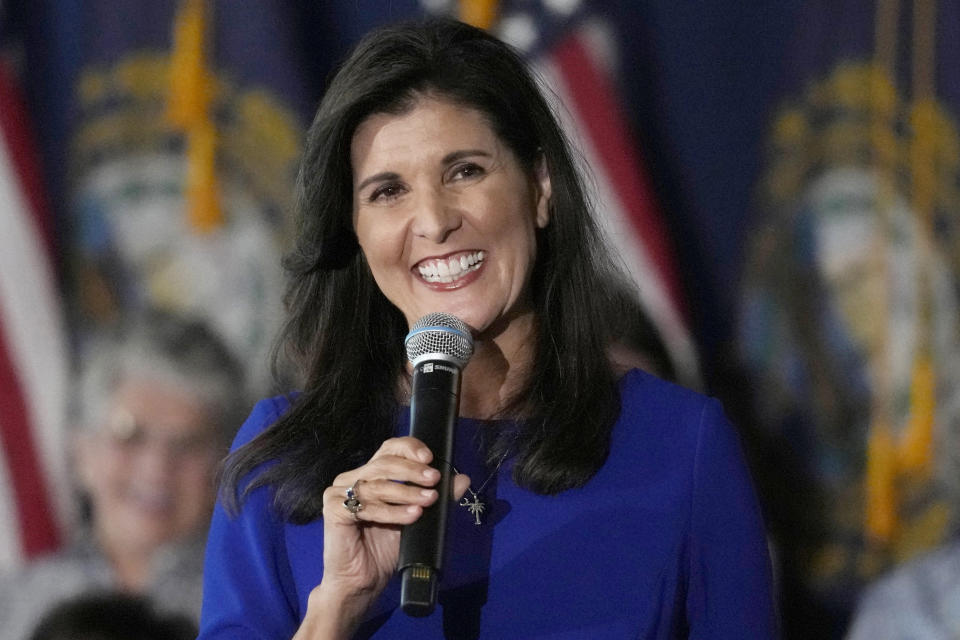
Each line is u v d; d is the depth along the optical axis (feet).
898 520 44.55
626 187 46.11
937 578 43.93
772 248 45.83
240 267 45.73
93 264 45.96
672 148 46.47
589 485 21.39
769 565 21.47
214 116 46.11
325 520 19.15
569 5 46.37
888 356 44.93
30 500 45.06
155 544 45.03
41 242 45.78
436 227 20.85
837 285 45.42
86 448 45.29
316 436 22.36
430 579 17.99
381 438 22.61
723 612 20.98
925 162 45.42
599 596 20.72
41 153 46.14
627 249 45.80
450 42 21.65
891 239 45.29
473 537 21.13
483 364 22.71
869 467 44.70
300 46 46.50
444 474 18.74
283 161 45.96
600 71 46.47
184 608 44.88
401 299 21.95
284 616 21.16
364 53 21.59
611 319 23.39
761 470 45.16
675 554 20.94
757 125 46.32
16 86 46.21
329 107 21.57
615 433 21.94
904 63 45.78
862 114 45.78
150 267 45.85
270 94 46.19
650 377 22.93
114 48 46.29
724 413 22.18
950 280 45.03
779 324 45.55
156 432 45.29
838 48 46.03
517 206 21.70
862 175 45.60
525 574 20.85
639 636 20.56
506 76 21.77
